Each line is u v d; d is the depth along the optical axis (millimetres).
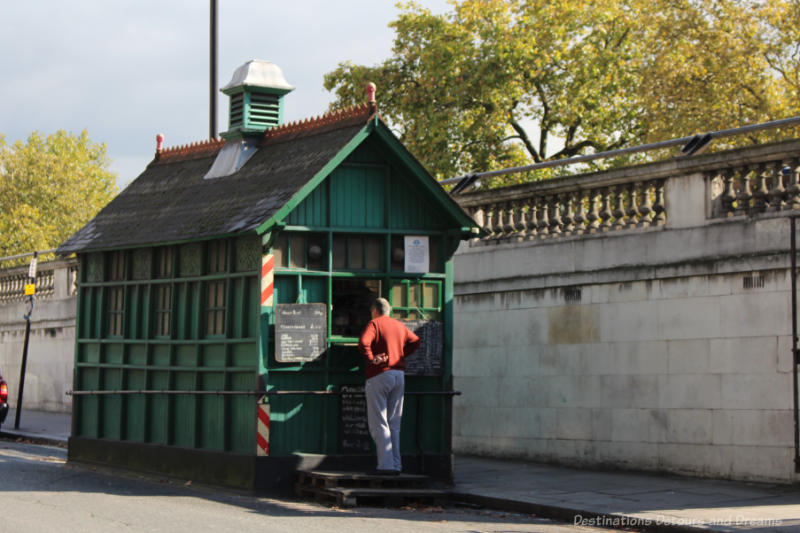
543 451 15539
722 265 13203
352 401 12984
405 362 13055
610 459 14531
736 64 27906
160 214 14961
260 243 12484
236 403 12875
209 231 13156
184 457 13617
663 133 28719
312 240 12930
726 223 13211
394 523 10234
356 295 13289
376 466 12953
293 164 13383
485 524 10438
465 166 33938
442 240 13664
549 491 12383
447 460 13297
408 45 35438
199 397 13500
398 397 12336
